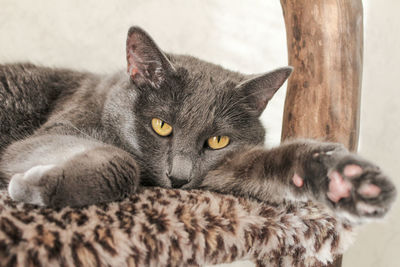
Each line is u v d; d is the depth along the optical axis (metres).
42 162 0.32
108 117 0.38
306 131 0.38
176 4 0.55
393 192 0.26
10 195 0.29
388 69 0.49
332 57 0.37
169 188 0.34
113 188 0.30
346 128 0.37
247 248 0.30
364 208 0.27
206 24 0.56
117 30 0.54
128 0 0.54
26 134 0.42
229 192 0.35
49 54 0.53
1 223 0.26
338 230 0.31
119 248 0.27
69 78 0.45
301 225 0.31
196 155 0.37
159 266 0.28
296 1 0.38
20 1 0.51
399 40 0.48
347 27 0.38
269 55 0.58
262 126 0.42
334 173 0.27
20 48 0.52
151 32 0.54
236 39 0.57
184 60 0.41
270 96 0.40
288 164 0.31
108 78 0.42
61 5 0.52
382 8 0.50
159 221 0.29
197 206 0.30
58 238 0.26
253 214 0.31
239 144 0.39
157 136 0.37
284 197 0.31
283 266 0.32
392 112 0.48
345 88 0.37
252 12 0.57
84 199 0.29
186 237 0.29
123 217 0.28
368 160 0.27
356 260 0.48
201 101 0.37
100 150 0.32
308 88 0.38
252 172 0.34
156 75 0.38
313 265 0.34
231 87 0.39
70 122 0.38
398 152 0.47
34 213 0.27
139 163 0.38
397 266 0.45
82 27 0.53
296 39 0.39
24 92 0.43
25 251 0.25
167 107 0.37
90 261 0.27
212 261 0.30
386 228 0.46
